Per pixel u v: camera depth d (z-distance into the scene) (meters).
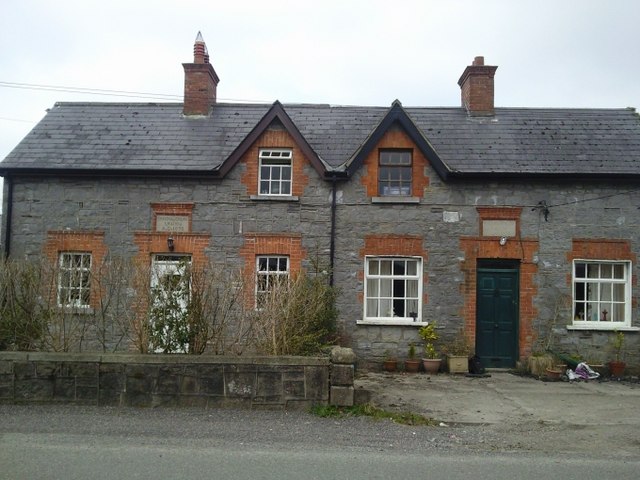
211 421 8.20
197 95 16.70
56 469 6.06
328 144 15.38
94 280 10.28
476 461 6.73
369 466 6.40
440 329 14.20
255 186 14.69
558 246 14.26
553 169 14.30
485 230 14.38
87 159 14.95
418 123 16.09
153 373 8.93
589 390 11.80
